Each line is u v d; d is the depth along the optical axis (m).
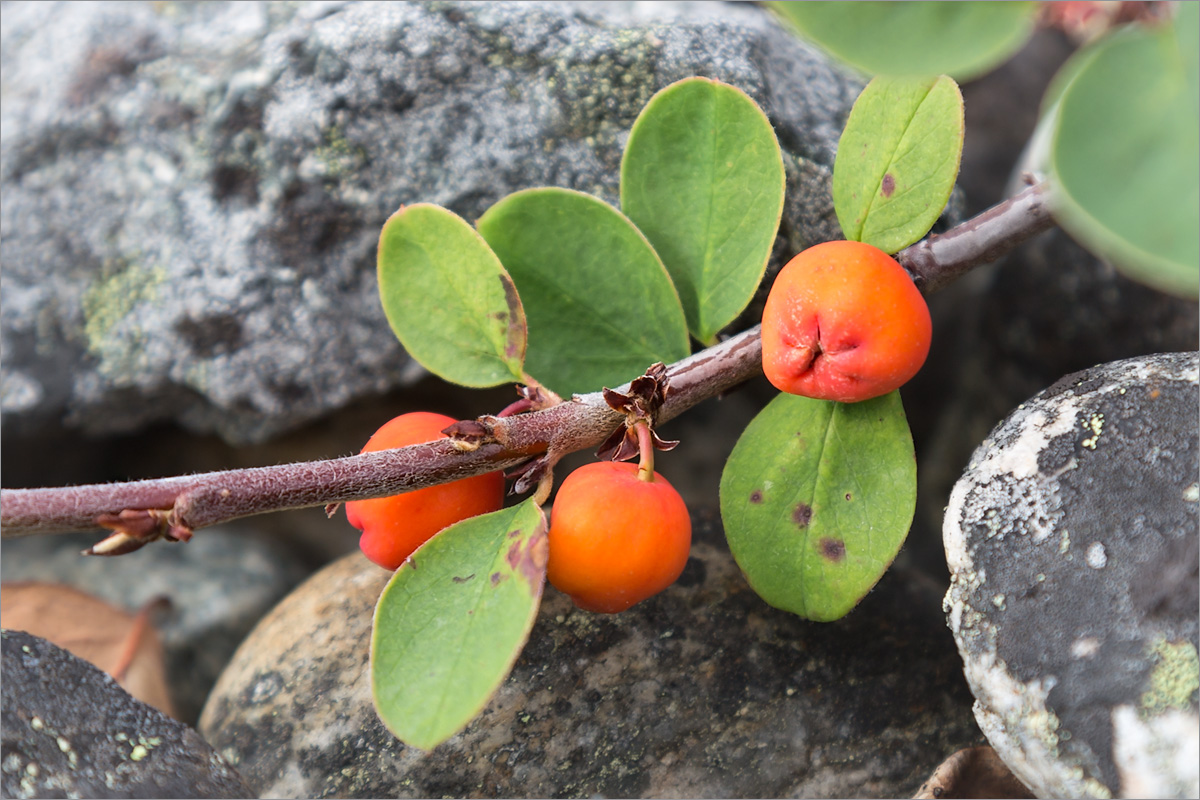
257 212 0.21
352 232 0.21
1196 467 0.18
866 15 0.16
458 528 0.18
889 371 0.18
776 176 0.19
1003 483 0.18
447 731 0.17
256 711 0.20
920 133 0.18
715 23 0.21
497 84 0.21
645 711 0.19
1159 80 0.16
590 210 0.19
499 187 0.21
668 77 0.20
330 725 0.20
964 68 0.16
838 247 0.18
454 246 0.19
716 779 0.19
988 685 0.18
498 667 0.18
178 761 0.19
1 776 0.18
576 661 0.20
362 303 0.21
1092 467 0.18
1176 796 0.17
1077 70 0.16
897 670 0.20
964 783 0.19
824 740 0.19
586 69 0.20
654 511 0.18
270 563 0.24
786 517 0.19
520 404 0.19
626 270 0.19
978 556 0.18
